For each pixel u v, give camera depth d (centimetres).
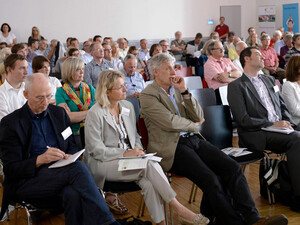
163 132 271
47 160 221
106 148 250
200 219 236
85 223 213
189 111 285
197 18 1316
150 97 275
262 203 306
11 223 281
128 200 321
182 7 1284
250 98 325
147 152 274
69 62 322
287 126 314
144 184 240
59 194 224
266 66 773
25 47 529
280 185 297
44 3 1091
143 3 1219
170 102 279
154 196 240
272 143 312
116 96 259
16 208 253
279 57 828
